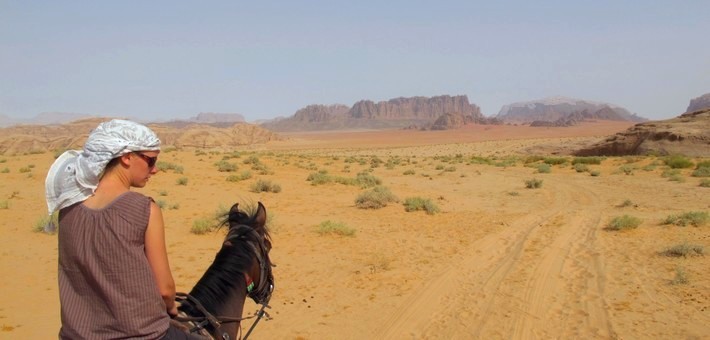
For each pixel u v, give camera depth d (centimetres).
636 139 6694
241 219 376
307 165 4166
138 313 260
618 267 1070
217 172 3050
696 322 755
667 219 1585
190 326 306
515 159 6019
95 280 255
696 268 1042
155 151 279
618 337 710
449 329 762
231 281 343
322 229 1493
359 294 935
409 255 1234
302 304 879
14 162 3328
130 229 255
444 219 1778
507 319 793
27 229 1444
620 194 2505
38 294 902
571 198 2411
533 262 1135
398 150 13200
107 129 265
